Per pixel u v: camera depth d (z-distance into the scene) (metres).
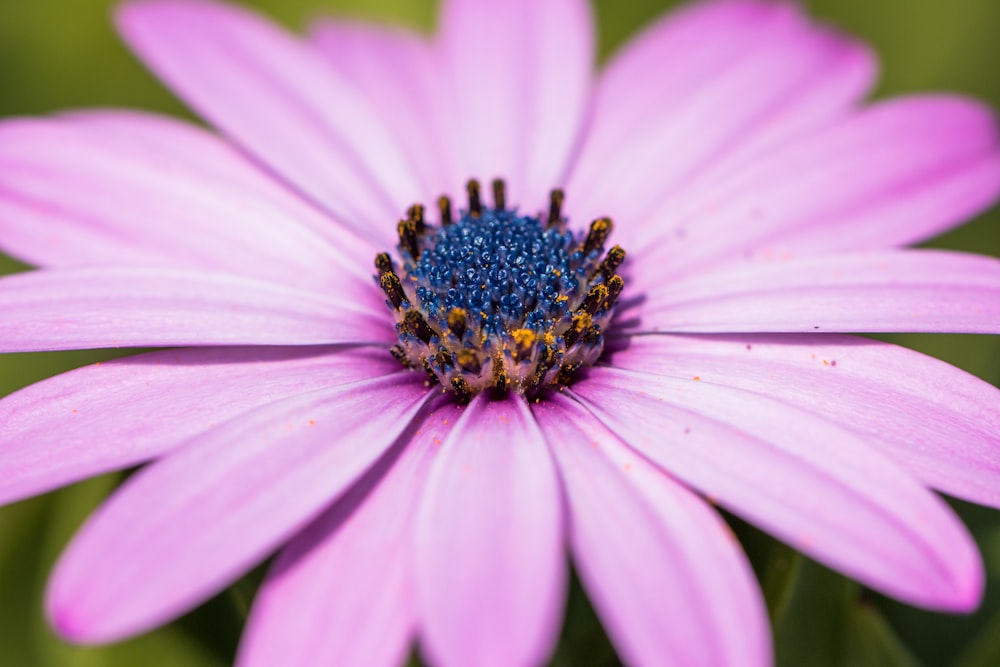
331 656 0.09
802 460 0.10
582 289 0.11
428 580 0.09
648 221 0.12
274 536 0.09
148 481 0.09
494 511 0.09
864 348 0.11
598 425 0.10
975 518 0.12
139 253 0.12
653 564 0.09
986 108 0.12
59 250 0.11
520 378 0.11
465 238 0.12
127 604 0.09
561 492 0.10
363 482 0.10
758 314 0.11
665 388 0.11
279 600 0.09
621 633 0.09
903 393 0.11
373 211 0.12
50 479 0.10
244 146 0.12
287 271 0.12
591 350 0.11
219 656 0.11
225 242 0.12
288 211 0.12
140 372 0.11
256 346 0.11
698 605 0.09
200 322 0.11
